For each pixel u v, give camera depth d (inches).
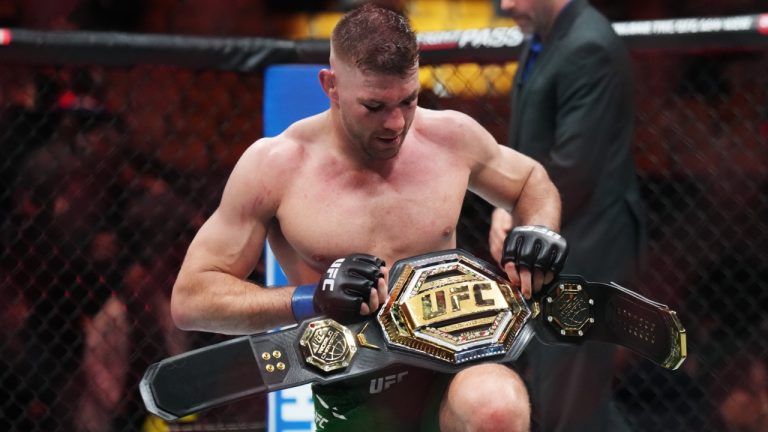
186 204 251.0
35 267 248.7
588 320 145.2
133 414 251.6
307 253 148.2
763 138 246.8
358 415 150.7
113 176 249.9
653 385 253.6
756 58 245.6
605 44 205.5
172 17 305.9
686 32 227.8
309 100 227.9
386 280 136.3
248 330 146.3
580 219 203.9
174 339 251.0
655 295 253.3
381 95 134.9
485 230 252.8
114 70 247.4
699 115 249.3
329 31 294.4
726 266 250.5
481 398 135.1
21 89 247.9
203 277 146.7
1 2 297.1
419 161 152.5
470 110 241.6
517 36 233.3
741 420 250.5
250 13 302.2
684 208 251.6
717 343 252.8
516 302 142.9
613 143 206.5
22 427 247.9
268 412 224.1
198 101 250.8
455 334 139.2
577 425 206.1
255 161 149.3
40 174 247.9
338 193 148.3
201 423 254.8
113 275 249.4
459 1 278.2
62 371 248.8
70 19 302.0
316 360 134.0
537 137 211.9
